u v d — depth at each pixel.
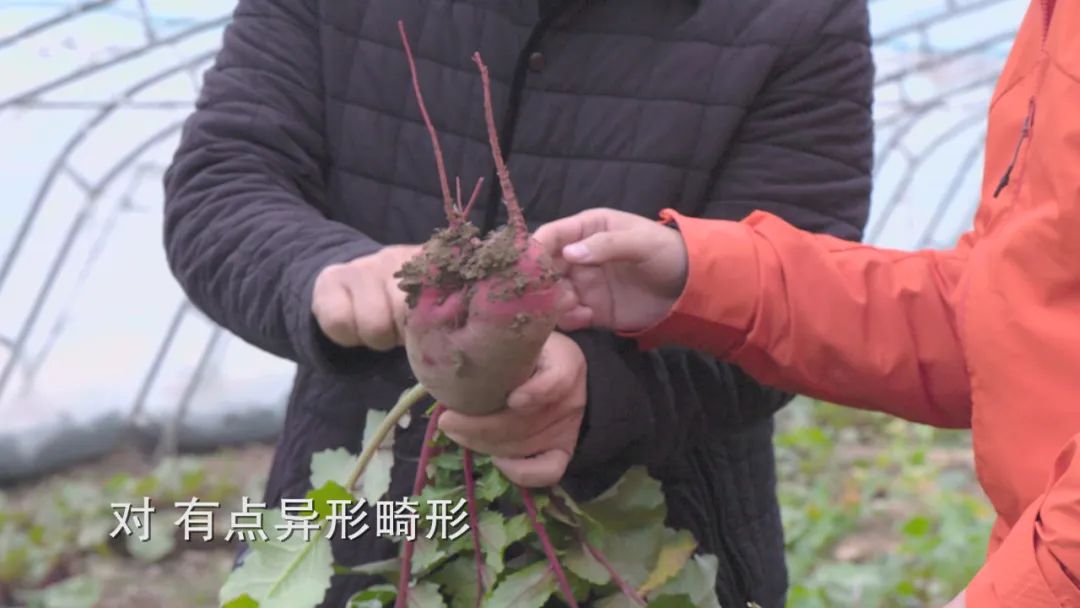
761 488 1.67
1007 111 1.32
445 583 1.47
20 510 5.83
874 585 3.83
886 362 1.39
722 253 1.36
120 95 5.86
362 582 1.55
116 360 6.82
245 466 6.63
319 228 1.45
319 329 1.35
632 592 1.44
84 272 6.50
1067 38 1.16
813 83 1.51
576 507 1.41
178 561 5.26
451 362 1.21
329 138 1.59
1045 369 1.16
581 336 1.41
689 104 1.50
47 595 4.73
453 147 1.54
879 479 5.99
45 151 5.87
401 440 1.54
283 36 1.59
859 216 1.55
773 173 1.51
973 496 5.68
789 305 1.37
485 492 1.42
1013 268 1.19
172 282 6.68
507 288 1.17
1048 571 1.01
